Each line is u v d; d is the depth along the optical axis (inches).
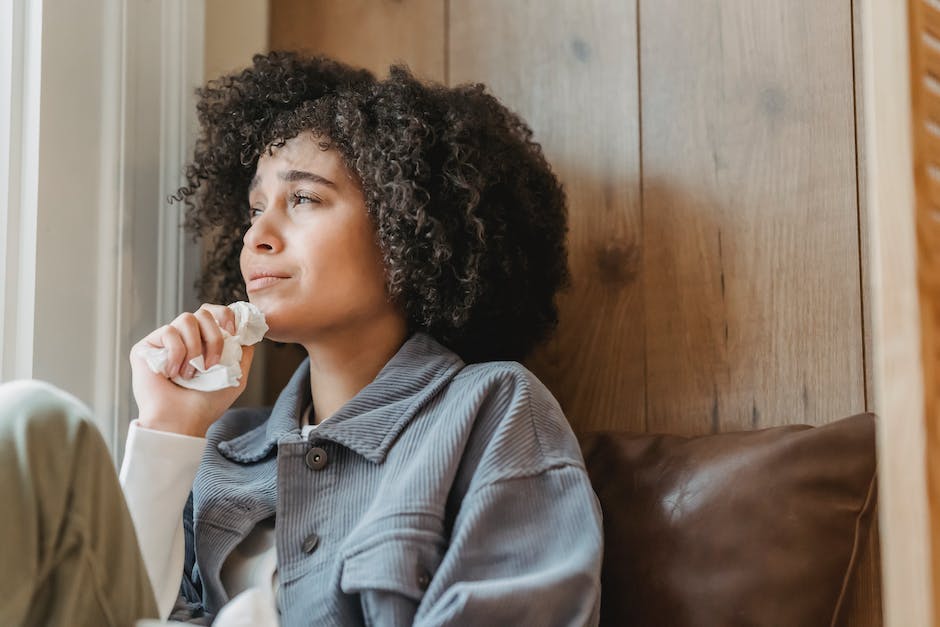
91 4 51.3
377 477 44.8
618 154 56.3
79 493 31.1
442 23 61.7
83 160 50.5
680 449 47.1
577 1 58.1
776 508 42.9
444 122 51.9
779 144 51.9
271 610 32.1
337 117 49.4
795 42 52.0
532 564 40.5
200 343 45.8
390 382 47.6
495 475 41.9
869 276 48.8
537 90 58.8
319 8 64.9
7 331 47.6
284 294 47.7
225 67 62.1
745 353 51.6
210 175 55.1
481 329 54.9
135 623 32.0
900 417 31.2
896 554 30.8
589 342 56.1
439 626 37.1
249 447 50.5
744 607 41.9
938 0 34.2
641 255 55.1
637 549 45.0
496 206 53.7
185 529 49.5
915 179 32.2
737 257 52.4
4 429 30.6
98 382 50.6
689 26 54.9
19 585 29.0
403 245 48.9
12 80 48.5
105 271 51.2
